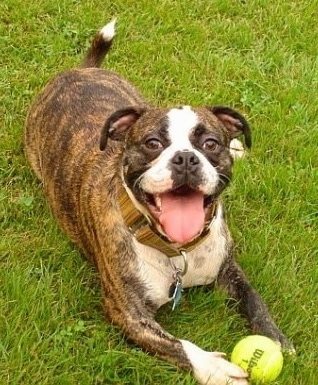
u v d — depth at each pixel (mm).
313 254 1746
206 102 2084
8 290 1624
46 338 1561
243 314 1628
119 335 1573
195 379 1502
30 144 1885
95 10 2311
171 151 1463
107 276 1579
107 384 1521
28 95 2084
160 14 2309
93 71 1910
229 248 1638
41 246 1733
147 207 1490
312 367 1536
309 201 1855
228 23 2314
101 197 1595
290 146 1969
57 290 1653
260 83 2137
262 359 1486
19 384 1498
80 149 1709
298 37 2279
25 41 2217
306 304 1654
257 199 1856
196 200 1470
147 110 1551
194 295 1655
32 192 1862
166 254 1544
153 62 2188
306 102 2090
